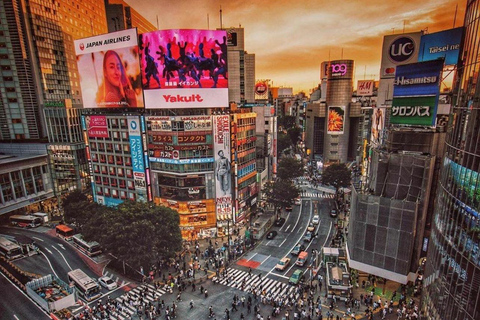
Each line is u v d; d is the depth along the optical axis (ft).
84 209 230.89
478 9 89.04
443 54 215.10
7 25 301.63
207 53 217.36
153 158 232.53
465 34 98.63
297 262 187.73
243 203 252.83
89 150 267.59
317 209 290.97
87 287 158.71
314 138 481.05
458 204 93.86
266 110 333.62
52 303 146.41
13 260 202.18
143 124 229.45
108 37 234.58
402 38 281.95
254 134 269.23
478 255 81.10
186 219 230.48
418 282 158.20
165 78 220.02
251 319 139.74
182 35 212.64
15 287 169.89
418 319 122.62
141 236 172.45
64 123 307.99
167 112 238.48
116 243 171.42
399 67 165.99
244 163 253.03
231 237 232.73
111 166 256.11
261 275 178.70
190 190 226.79
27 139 327.67
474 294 82.17
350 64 408.46
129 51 228.84
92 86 254.06
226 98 226.58
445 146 111.14
